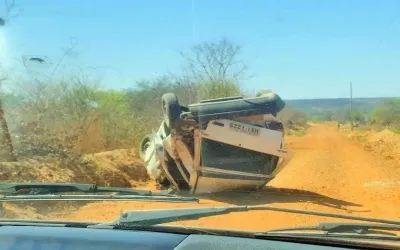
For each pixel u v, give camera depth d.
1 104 10.15
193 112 7.67
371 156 8.63
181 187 8.02
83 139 10.98
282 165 7.98
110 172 10.16
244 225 3.95
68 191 4.85
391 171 7.89
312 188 6.94
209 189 7.64
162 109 8.50
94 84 10.77
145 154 9.88
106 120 10.97
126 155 10.95
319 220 4.26
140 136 10.62
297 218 4.35
